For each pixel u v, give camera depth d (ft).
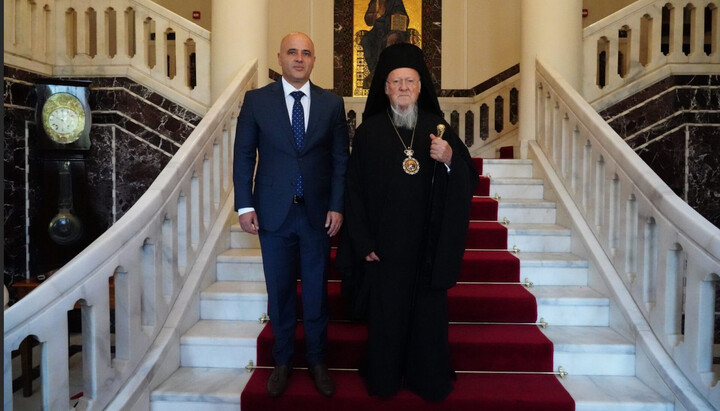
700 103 17.89
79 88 17.13
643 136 17.99
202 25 29.78
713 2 17.87
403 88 9.04
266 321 11.61
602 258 12.23
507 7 27.14
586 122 13.57
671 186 17.97
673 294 9.68
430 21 28.04
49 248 17.26
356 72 28.14
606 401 9.13
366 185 9.40
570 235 13.92
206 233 13.11
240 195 9.09
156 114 18.21
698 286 8.71
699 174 17.89
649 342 9.91
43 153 17.17
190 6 29.68
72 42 18.94
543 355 10.35
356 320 11.48
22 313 6.94
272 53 26.94
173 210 10.97
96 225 18.31
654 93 18.02
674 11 17.99
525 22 18.38
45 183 17.19
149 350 9.85
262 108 9.18
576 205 14.29
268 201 9.12
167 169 11.05
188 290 11.46
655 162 18.02
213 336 10.71
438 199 9.18
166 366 10.07
